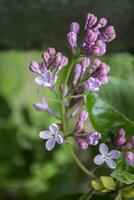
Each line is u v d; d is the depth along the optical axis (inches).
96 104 16.3
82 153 27.7
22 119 31.8
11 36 22.1
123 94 16.8
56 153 30.1
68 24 21.2
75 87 14.5
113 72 27.4
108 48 22.5
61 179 28.7
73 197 16.0
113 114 16.3
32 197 28.7
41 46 22.7
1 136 29.4
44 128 31.1
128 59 27.3
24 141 30.3
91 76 14.4
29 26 21.5
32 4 20.6
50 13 20.9
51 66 14.1
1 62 38.4
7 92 35.5
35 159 30.0
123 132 15.0
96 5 20.6
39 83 14.0
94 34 14.2
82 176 28.7
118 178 14.2
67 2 20.5
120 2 20.5
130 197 14.9
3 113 29.8
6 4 20.6
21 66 38.8
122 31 21.3
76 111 15.3
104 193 15.2
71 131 14.5
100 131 16.1
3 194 29.8
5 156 29.3
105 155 14.1
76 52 14.4
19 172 29.7
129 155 14.2
